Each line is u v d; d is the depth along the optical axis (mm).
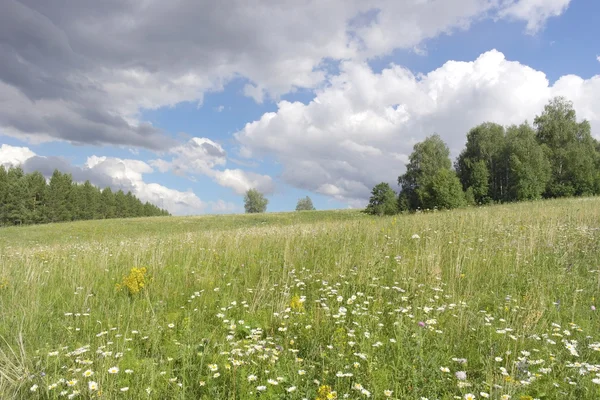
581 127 60281
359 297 6082
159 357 4410
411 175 66125
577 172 49688
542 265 7434
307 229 13211
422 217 15227
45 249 13828
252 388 3551
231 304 6070
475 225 11805
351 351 4227
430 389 3473
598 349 3998
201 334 4863
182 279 7688
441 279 6824
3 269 8211
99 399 3379
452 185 35719
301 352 4395
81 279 7664
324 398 3242
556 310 5324
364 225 12898
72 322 5461
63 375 3910
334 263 8109
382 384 3586
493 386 3424
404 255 8664
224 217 58094
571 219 12359
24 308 5715
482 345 4398
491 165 59562
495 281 6742
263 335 5062
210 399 3451
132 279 6914
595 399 3297
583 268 7297
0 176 69062
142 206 125688
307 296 6422
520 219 12922
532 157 51781
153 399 3533
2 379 3689
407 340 4234
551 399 3348
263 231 14047
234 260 9180
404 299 5730
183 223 50438
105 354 3963
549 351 4125
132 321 5453
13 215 67562
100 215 93125
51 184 77625
